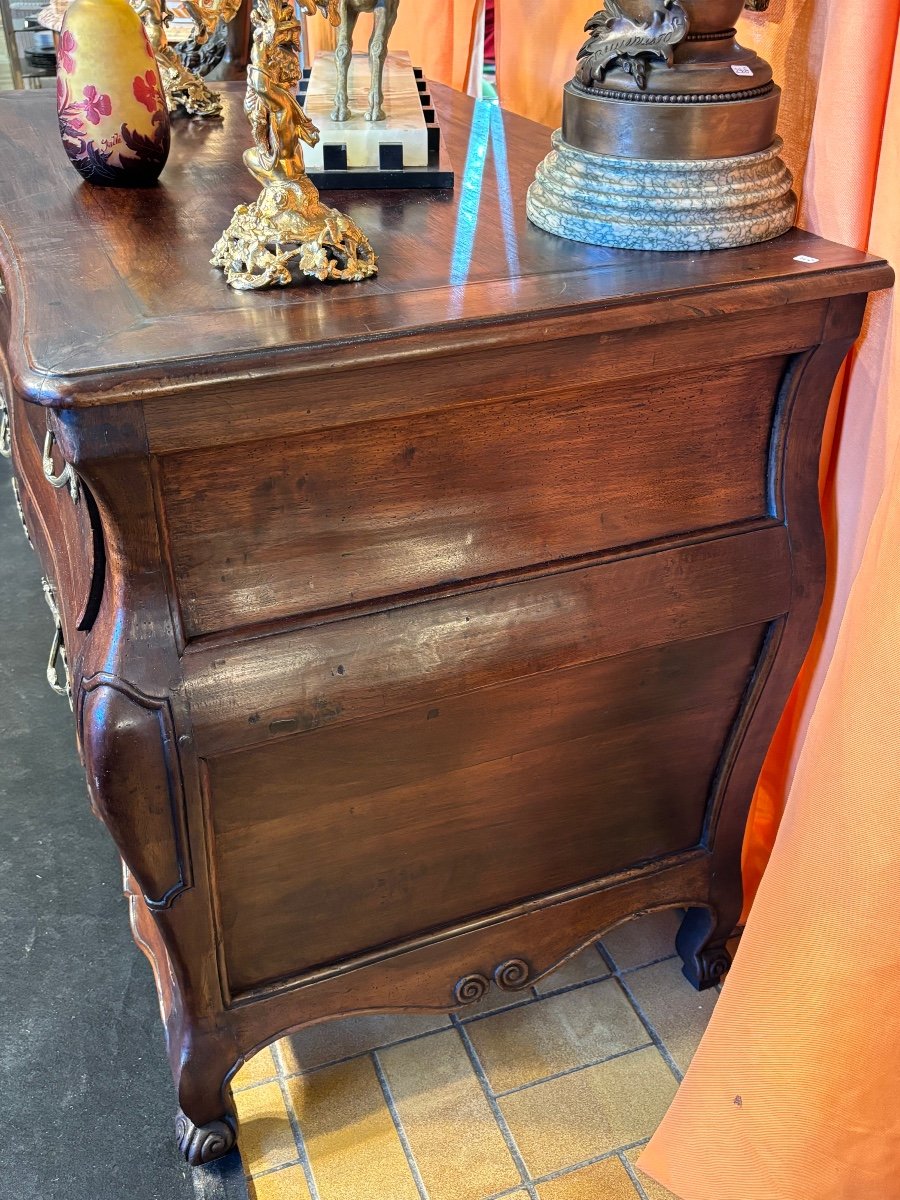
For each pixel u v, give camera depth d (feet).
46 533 4.18
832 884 3.04
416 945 3.49
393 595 2.85
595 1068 3.99
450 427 2.71
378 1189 3.59
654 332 2.71
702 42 2.83
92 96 3.48
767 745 3.69
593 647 3.10
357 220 3.25
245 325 2.46
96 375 2.22
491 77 5.75
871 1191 3.28
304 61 6.87
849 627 2.96
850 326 2.96
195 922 3.03
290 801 3.00
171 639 2.62
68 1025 4.14
